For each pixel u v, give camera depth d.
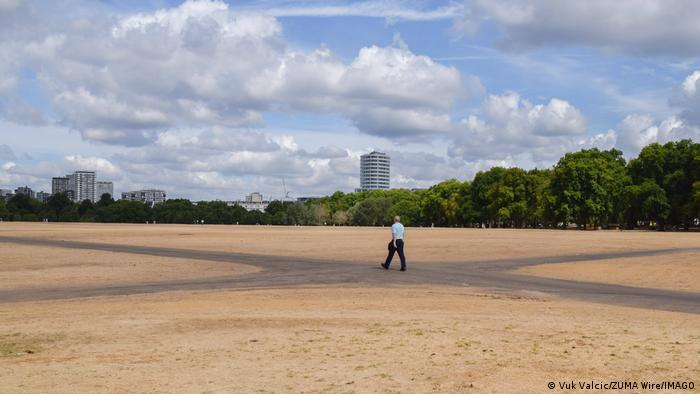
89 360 10.24
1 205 184.62
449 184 163.75
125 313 15.66
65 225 122.56
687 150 109.81
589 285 23.77
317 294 19.91
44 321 14.45
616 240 56.50
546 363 9.71
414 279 25.27
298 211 194.75
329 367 9.58
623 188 113.31
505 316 14.97
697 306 18.06
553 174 119.38
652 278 26.00
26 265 31.64
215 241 56.12
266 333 12.54
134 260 34.72
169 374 9.23
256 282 24.14
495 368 9.41
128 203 193.25
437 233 78.19
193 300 18.34
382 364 9.73
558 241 54.53
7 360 10.33
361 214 185.88
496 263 33.44
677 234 76.38
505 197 130.12
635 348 10.77
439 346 11.04
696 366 9.48
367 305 17.08
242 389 8.39
